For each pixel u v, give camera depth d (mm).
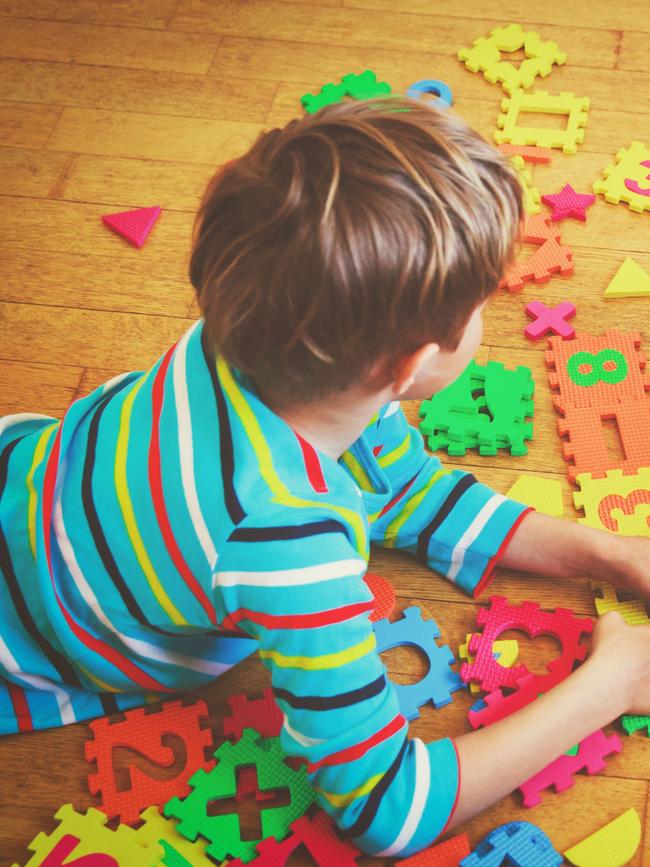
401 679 1145
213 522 847
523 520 1156
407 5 1845
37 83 1778
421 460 1186
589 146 1636
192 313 1485
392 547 1217
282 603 844
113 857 1022
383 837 936
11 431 1122
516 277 1464
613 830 1019
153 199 1616
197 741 1093
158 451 888
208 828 1033
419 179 718
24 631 1033
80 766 1095
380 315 748
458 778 950
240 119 1709
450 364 906
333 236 712
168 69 1782
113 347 1454
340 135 733
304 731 896
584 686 1009
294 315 746
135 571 931
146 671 1051
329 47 1796
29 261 1554
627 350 1383
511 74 1714
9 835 1057
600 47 1762
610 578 1137
